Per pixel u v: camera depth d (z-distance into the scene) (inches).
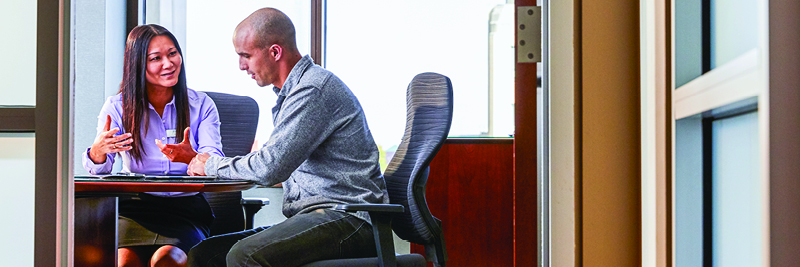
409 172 72.7
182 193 84.2
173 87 92.6
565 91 37.0
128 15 133.1
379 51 145.9
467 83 146.3
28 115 36.3
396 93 145.8
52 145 36.2
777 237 19.2
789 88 18.8
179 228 78.9
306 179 66.9
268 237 57.4
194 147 94.0
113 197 68.2
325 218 60.8
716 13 27.9
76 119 119.3
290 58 73.1
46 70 36.2
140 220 78.1
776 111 19.0
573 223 36.5
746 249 24.2
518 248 44.3
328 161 66.4
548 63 39.8
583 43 36.3
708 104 26.1
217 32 140.3
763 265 19.9
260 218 137.4
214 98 100.9
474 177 109.8
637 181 35.8
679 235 30.4
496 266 108.9
